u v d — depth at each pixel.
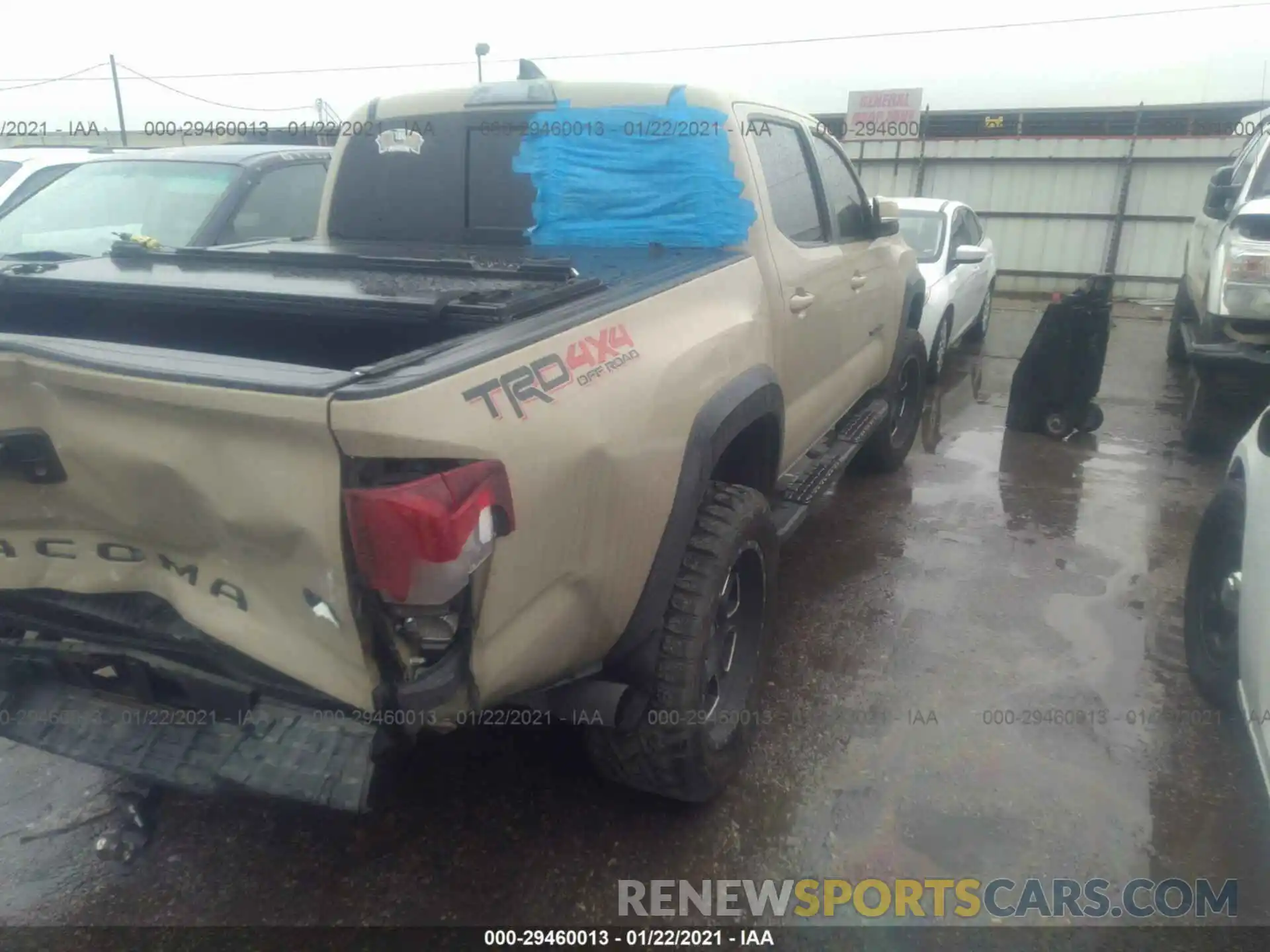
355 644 1.81
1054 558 4.77
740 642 3.05
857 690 3.58
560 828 2.88
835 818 2.91
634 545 2.32
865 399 5.28
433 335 2.46
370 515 1.67
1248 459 3.24
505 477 1.82
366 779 1.85
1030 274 15.90
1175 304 9.12
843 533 5.10
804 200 3.93
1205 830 2.87
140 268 2.94
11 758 3.21
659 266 2.97
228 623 1.93
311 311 2.31
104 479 1.91
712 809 2.95
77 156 7.20
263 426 1.69
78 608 2.13
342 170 3.96
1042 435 7.02
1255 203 5.84
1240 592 3.03
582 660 2.34
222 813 2.94
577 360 2.13
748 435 3.28
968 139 15.78
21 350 1.85
